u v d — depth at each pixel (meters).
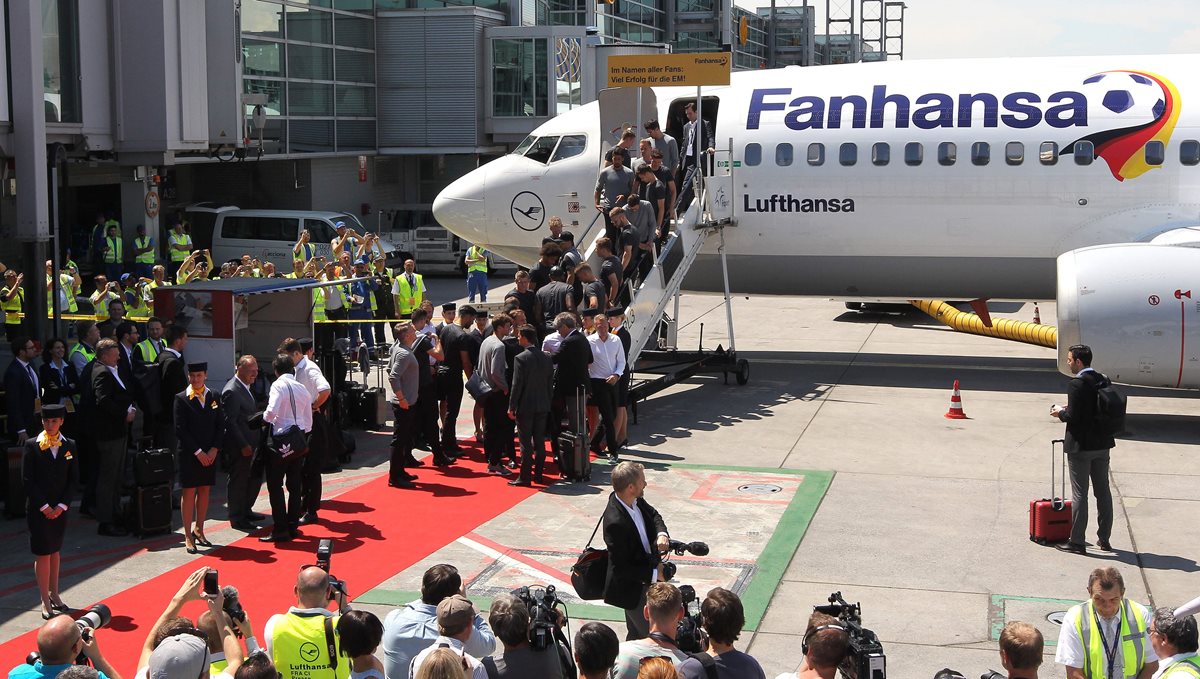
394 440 16.50
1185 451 18.41
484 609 12.02
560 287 19.27
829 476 16.98
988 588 12.61
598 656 7.12
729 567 13.24
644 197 21.64
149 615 11.96
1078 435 13.62
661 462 17.86
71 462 11.94
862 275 24.47
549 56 43.53
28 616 12.02
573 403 17.16
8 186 19.58
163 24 27.02
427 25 43.56
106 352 14.59
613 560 9.89
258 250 37.34
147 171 29.38
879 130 23.48
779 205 24.09
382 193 47.44
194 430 13.74
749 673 7.39
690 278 25.83
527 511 15.46
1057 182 22.67
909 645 11.09
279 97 38.69
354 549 13.97
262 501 16.16
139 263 31.91
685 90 25.09
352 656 7.71
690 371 22.34
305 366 14.75
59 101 25.59
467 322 18.19
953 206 23.22
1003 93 23.22
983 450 18.45
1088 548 13.91
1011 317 33.47
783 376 24.81
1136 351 19.27
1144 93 22.62
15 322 22.06
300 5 39.41
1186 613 7.78
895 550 13.84
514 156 25.98
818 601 12.26
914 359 26.83
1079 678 8.66
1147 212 22.39
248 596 12.48
